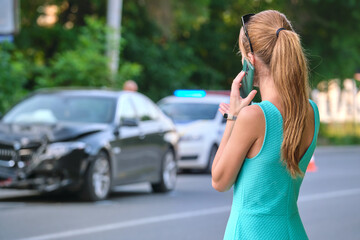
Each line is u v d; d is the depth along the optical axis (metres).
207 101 41.16
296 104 6.35
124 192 30.84
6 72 43.84
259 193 6.30
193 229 20.38
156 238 18.67
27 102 28.41
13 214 22.81
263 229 6.27
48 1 64.56
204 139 39.34
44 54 64.88
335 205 26.81
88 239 18.34
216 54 79.06
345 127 91.62
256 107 6.36
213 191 31.39
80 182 25.44
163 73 68.00
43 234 19.02
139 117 29.56
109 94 28.84
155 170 30.11
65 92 28.98
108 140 26.59
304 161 6.57
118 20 53.94
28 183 25.22
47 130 25.78
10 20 39.66
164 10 68.12
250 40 6.65
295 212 6.40
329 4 80.06
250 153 6.36
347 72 83.50
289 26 6.71
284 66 6.40
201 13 69.75
